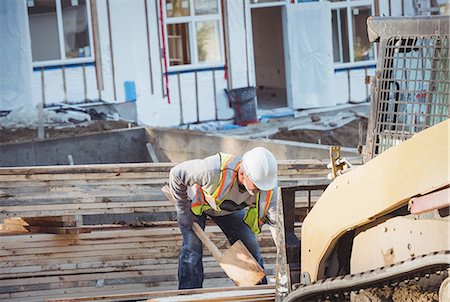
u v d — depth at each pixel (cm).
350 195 750
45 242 1252
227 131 2852
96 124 2727
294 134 2695
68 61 2820
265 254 1295
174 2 2914
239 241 1059
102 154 2177
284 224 852
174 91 2933
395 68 820
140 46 2878
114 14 2842
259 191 1006
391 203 693
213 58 2984
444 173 638
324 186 859
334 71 3128
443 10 3127
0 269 1238
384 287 740
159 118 2928
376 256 750
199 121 2977
